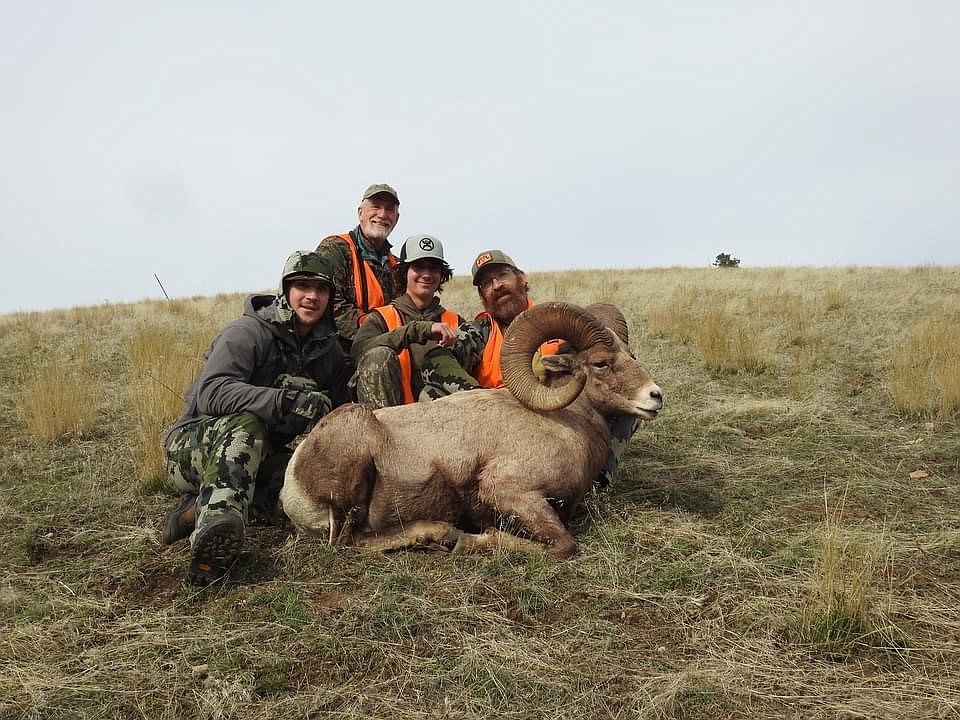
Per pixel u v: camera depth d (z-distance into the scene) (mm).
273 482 4871
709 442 6574
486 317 6027
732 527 4668
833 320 11695
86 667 3191
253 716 2844
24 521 4910
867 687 2945
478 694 2941
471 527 4668
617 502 5082
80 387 7625
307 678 3096
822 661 3150
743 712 2812
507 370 4570
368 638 3359
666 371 9055
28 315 16062
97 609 3699
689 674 3012
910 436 6578
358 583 3928
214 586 3912
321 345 5129
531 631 3439
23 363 10516
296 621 3506
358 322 6418
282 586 3873
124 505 5246
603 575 3969
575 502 4699
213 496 4074
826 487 5375
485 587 3844
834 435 6645
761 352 9383
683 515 4816
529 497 4359
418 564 4145
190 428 4594
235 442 4270
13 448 6688
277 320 4844
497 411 4598
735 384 8641
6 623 3588
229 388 4426
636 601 3703
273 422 4477
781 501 5125
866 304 12906
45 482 5742
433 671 3115
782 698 2891
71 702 2945
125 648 3318
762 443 6504
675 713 2807
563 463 4504
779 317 12062
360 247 7000
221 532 3777
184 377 7844
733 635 3359
